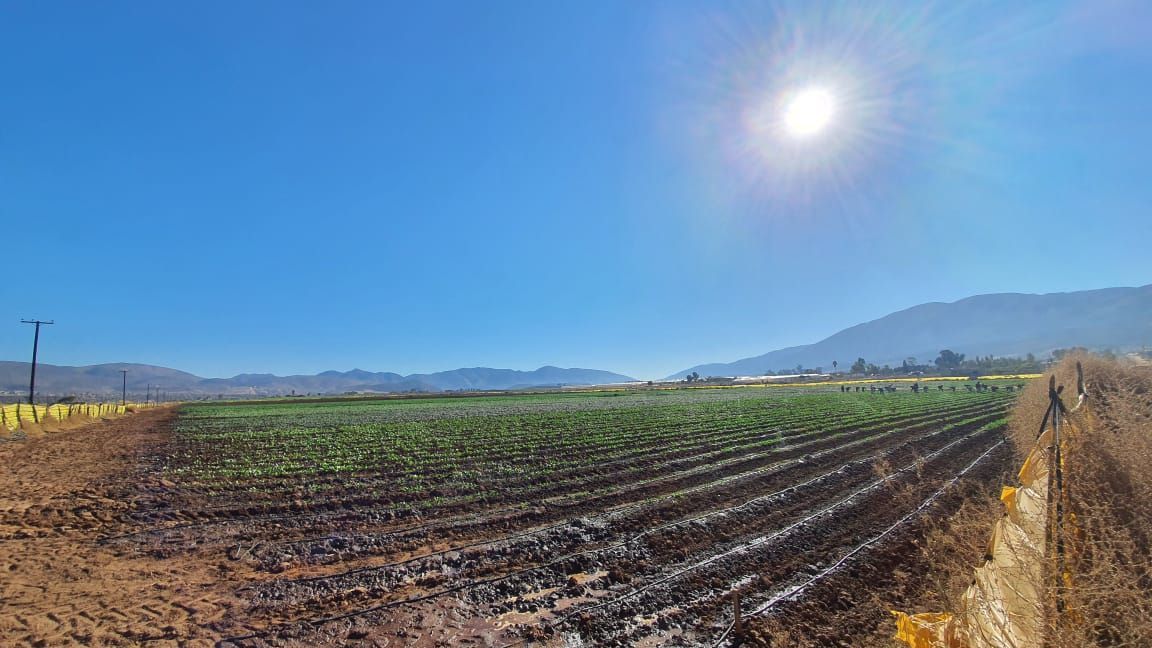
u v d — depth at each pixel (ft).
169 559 33.09
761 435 93.45
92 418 158.40
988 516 21.52
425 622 24.64
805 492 49.78
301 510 45.55
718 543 35.88
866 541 35.24
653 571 31.09
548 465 65.67
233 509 45.29
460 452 78.13
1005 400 159.22
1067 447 17.51
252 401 385.09
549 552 34.40
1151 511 15.26
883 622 24.09
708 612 25.64
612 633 23.67
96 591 27.68
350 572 30.89
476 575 30.58
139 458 75.77
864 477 55.98
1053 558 13.23
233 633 23.36
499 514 43.55
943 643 16.98
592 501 47.44
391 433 107.04
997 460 61.98
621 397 280.51
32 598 26.58
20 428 108.58
